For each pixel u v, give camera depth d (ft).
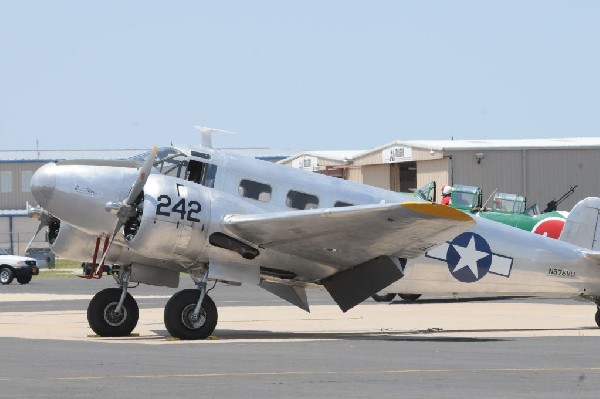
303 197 154.71
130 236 144.77
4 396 81.87
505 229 169.68
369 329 168.96
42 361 108.58
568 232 178.29
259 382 91.35
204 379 93.30
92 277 148.56
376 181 467.52
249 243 147.23
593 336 152.46
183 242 143.54
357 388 87.51
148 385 88.94
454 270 164.76
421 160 426.92
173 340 143.02
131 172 147.23
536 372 99.45
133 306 152.97
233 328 170.81
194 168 150.10
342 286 157.07
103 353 118.62
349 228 140.15
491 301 254.88
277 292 161.38
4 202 634.02
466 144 424.05
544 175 417.08
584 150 418.72
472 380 93.04
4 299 262.06
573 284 173.78
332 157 500.74
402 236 141.38
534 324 180.34
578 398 82.12
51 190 144.05
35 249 490.49
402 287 163.84
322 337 150.51
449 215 131.95
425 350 124.77
